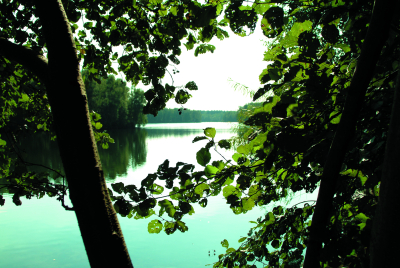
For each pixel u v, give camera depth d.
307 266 1.36
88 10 2.41
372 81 1.75
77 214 1.44
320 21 1.45
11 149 2.98
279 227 2.16
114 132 49.84
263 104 1.66
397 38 1.50
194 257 5.87
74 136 1.43
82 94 1.48
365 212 1.74
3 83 3.42
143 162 16.75
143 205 1.64
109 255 1.41
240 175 1.83
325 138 1.57
